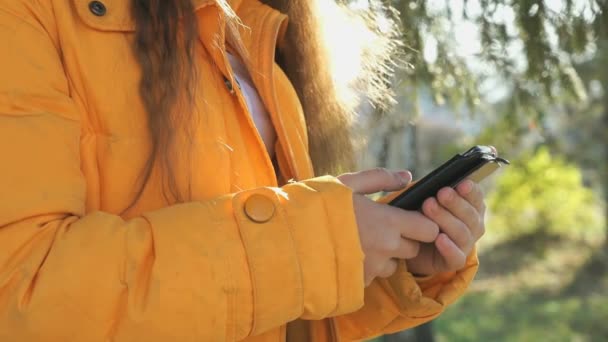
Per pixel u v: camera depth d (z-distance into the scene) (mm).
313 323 1346
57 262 981
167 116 1136
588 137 10898
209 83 1221
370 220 1150
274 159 1375
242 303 1034
